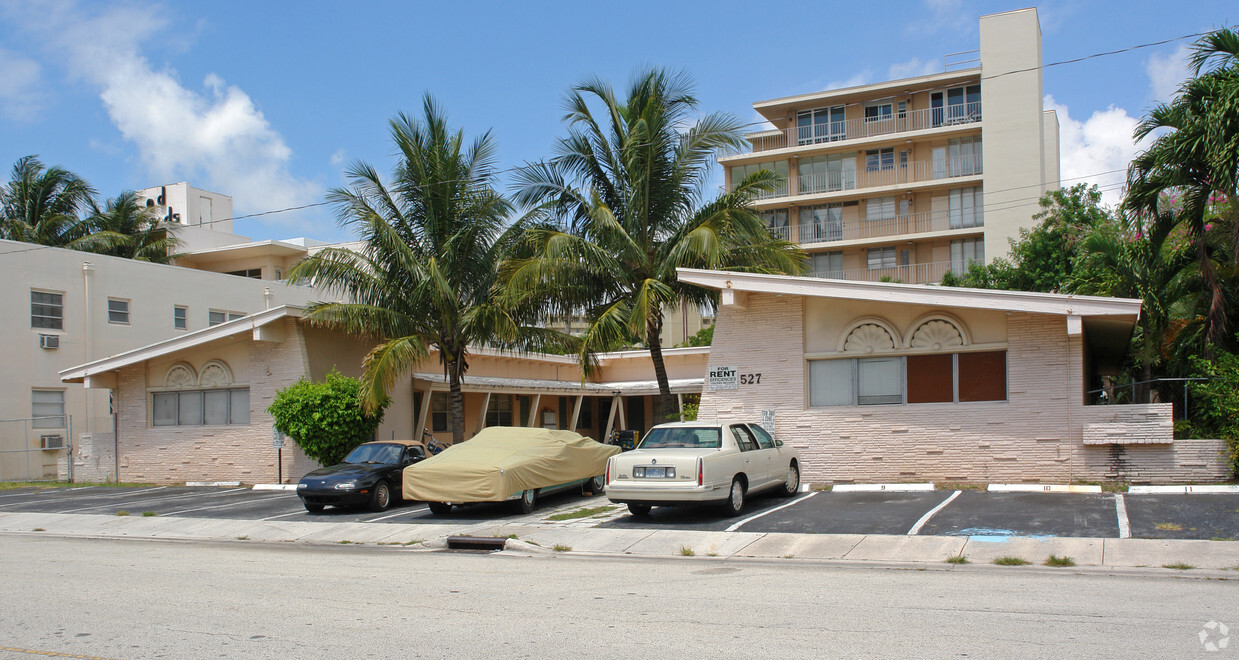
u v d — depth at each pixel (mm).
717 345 19250
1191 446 15484
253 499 20375
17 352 28500
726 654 6441
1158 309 18344
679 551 11953
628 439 30969
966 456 17000
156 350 24859
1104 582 9164
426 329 23766
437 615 7977
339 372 24500
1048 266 36594
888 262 51531
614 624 7492
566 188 21812
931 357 17625
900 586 9117
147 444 25984
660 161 21250
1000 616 7535
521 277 20578
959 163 49938
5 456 27938
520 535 13445
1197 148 15883
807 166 53344
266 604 8594
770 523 13586
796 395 18438
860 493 16484
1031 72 47938
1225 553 10195
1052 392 16453
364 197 23031
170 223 48312
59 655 6758
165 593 9281
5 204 43906
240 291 36656
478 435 17453
